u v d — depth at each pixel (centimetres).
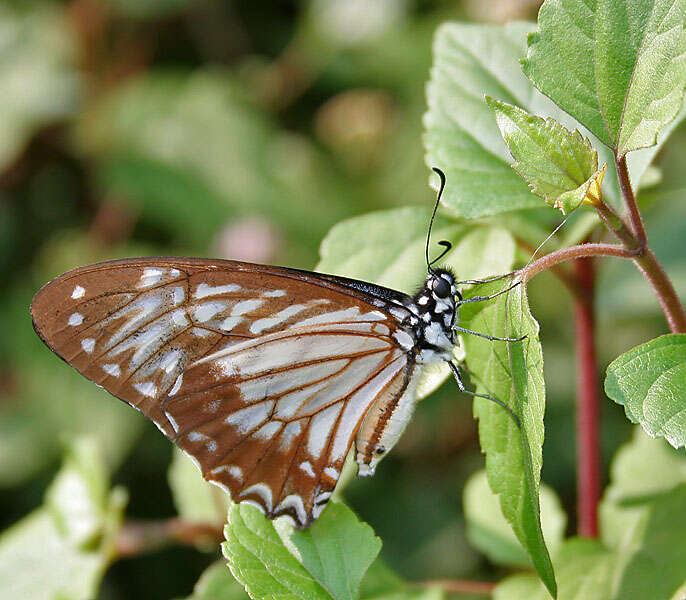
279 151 60
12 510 50
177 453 41
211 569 39
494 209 37
